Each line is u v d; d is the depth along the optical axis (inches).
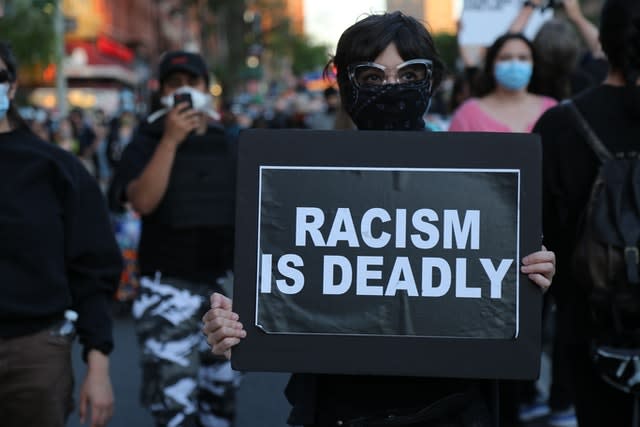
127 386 255.0
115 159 623.2
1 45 128.9
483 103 197.9
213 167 178.2
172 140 174.6
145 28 2241.6
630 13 121.8
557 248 130.3
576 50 206.1
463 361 91.4
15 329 125.5
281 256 92.8
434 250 92.0
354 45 98.4
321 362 92.0
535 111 196.2
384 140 92.7
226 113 423.5
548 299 189.3
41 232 126.5
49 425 128.4
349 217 92.7
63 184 129.6
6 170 127.0
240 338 92.6
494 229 91.9
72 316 131.4
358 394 95.3
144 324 176.2
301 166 93.1
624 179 120.0
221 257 178.7
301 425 98.2
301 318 92.4
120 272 135.9
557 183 127.8
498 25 289.7
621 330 119.3
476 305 91.7
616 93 124.9
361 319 92.0
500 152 92.0
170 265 175.6
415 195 92.4
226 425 189.2
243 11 1845.5
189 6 1936.5
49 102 1072.8
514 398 154.9
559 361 209.0
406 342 91.7
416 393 94.7
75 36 1461.6
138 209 177.5
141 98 1521.9
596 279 119.1
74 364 279.9
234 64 1836.9
